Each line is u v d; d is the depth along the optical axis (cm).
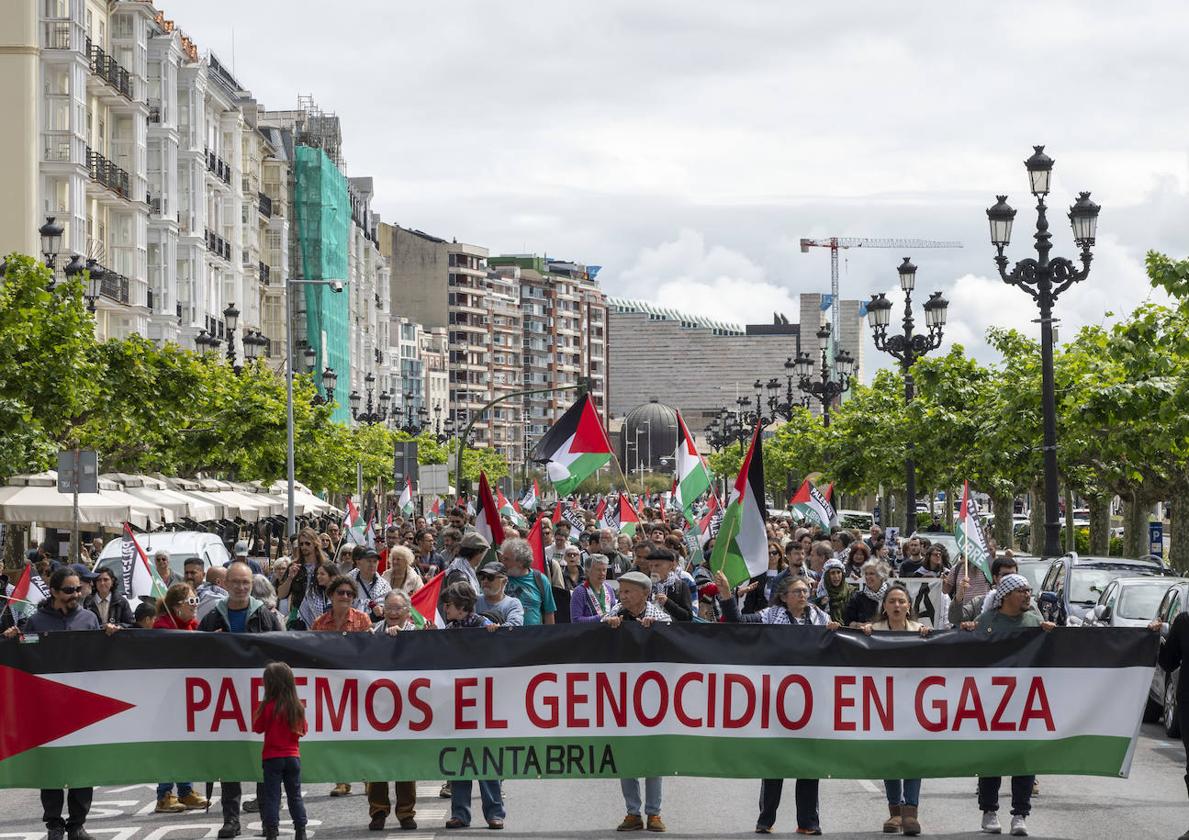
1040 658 1380
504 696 1378
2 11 5484
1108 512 4528
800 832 1368
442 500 8000
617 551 2588
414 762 1375
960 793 1617
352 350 13975
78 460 2716
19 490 3262
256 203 10000
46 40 5622
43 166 5569
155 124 7181
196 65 7700
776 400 8994
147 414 4066
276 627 1466
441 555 2402
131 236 6419
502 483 17700
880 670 1377
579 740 1377
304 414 6003
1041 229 3297
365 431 8900
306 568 1859
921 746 1373
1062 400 4028
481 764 1377
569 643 1379
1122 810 1504
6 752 1370
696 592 2255
